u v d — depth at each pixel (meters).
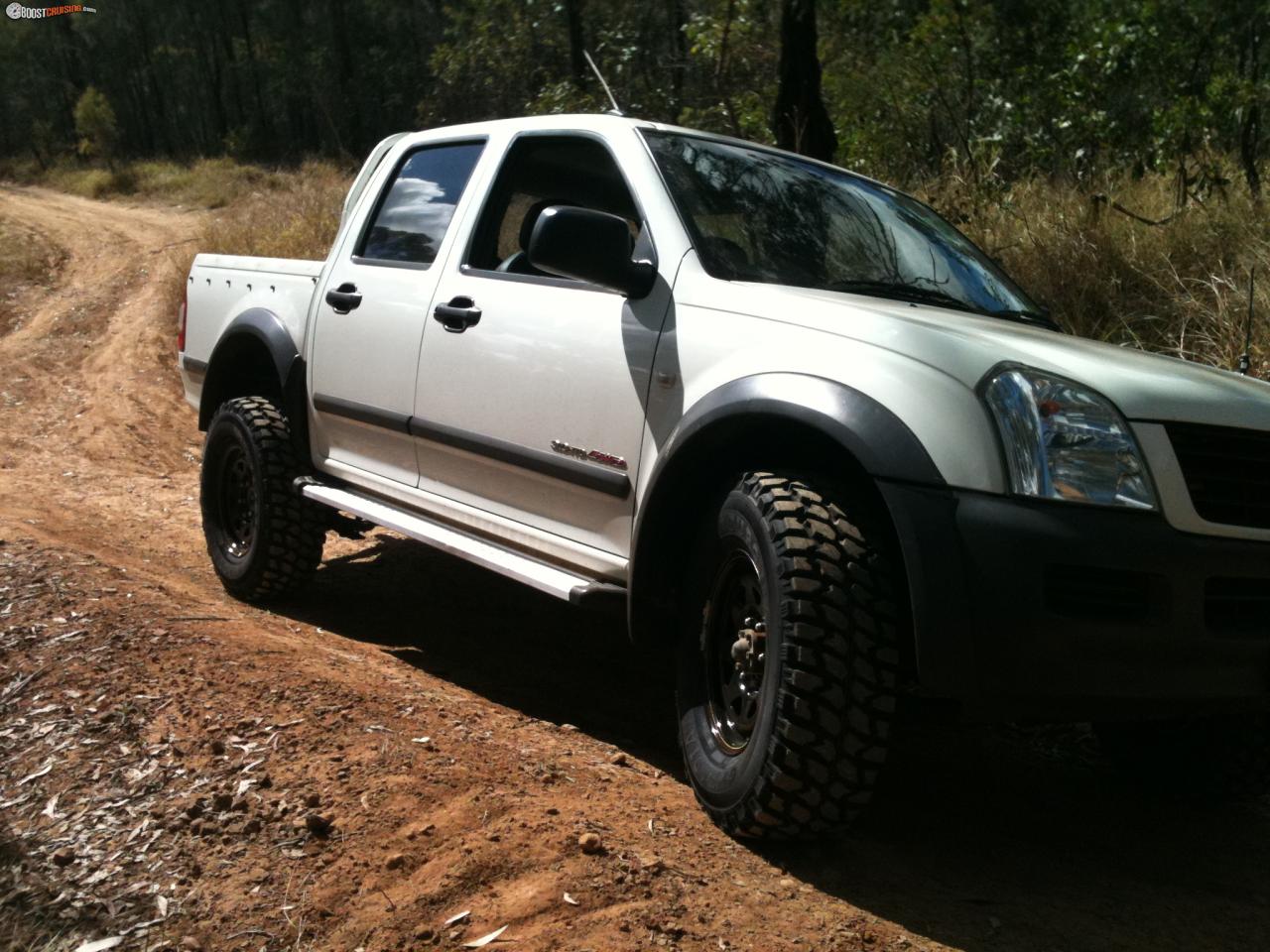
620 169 3.56
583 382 3.34
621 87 12.32
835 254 3.48
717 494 3.01
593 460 3.30
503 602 5.12
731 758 2.78
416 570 5.55
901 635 2.63
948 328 2.81
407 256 4.25
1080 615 2.42
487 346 3.69
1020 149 10.35
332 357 4.42
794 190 3.67
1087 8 11.30
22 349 13.91
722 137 3.82
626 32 12.58
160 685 3.40
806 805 2.55
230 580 4.78
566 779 2.99
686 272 3.20
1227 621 2.54
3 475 7.86
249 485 4.77
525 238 3.82
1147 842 3.19
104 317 15.77
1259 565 2.53
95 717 3.25
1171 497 2.49
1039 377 2.56
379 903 2.40
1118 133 10.19
